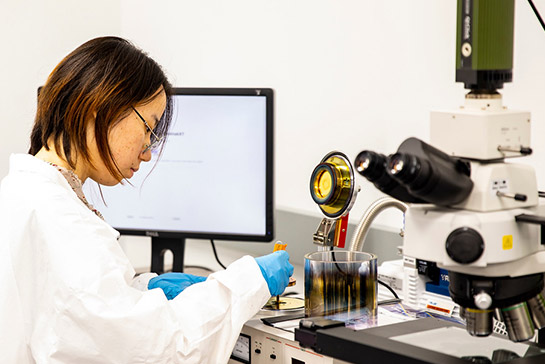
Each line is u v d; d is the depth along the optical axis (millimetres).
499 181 1083
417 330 1252
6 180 1430
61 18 2717
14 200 1379
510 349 1161
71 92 1439
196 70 2820
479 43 1082
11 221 1359
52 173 1429
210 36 2730
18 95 2648
